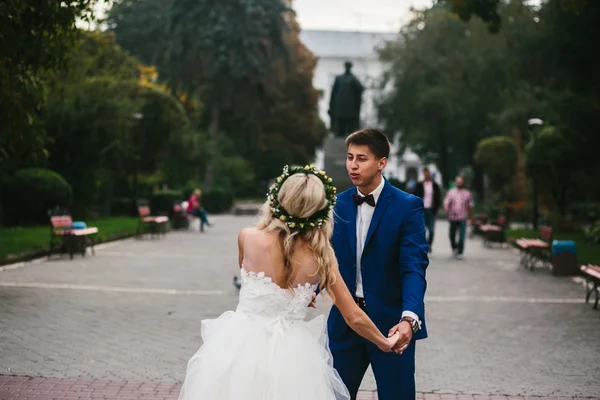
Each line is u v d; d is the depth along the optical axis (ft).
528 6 79.66
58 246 60.95
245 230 13.00
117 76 123.34
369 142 14.51
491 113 163.22
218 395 12.30
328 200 12.82
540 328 32.14
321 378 12.81
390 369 14.28
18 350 26.22
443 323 33.30
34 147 40.93
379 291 14.47
